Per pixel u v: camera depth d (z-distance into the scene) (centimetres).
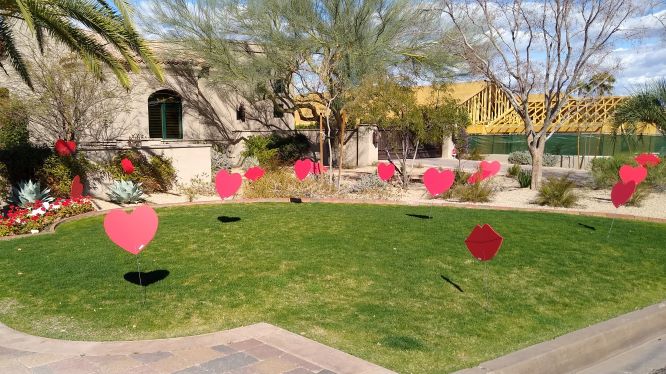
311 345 438
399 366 408
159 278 617
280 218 983
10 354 419
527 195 1472
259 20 1731
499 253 753
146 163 1421
